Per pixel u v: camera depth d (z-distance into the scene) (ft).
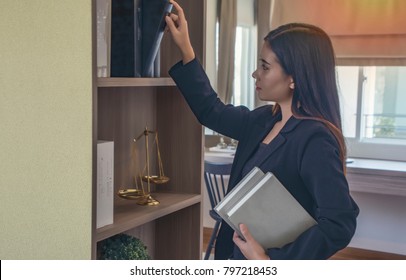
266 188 4.50
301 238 4.41
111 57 4.88
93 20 4.11
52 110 4.32
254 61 15.12
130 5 4.81
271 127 5.09
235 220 4.45
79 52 4.17
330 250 4.40
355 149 14.38
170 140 5.96
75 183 4.30
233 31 14.84
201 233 5.97
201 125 5.82
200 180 5.87
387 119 14.20
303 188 4.72
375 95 14.29
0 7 4.43
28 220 4.53
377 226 13.84
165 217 6.10
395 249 13.70
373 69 14.25
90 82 4.16
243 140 5.33
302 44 4.74
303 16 13.92
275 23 14.30
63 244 4.40
